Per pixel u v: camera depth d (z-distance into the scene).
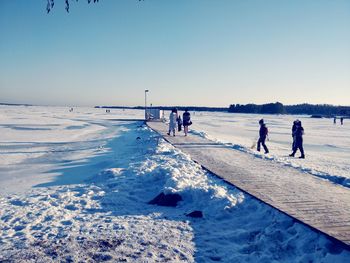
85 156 18.09
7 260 5.20
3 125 42.25
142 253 5.47
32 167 15.05
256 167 12.45
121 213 7.64
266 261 5.35
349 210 7.06
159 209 8.00
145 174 11.02
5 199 9.11
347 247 5.11
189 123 24.94
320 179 10.40
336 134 41.78
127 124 49.44
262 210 7.30
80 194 9.31
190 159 13.79
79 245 5.77
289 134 39.62
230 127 50.91
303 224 6.14
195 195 8.40
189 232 6.47
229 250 5.75
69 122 52.94
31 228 6.71
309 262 5.24
